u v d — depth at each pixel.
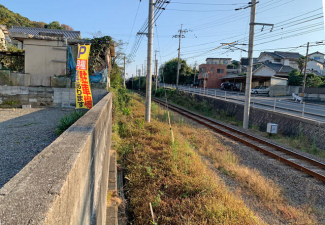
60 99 10.90
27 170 1.24
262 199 4.61
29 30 25.28
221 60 60.06
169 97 30.34
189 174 5.03
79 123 2.51
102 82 11.98
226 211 3.72
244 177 5.51
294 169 6.38
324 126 9.27
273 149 8.31
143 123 9.82
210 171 5.62
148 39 10.52
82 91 8.81
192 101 22.91
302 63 34.22
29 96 10.63
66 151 1.54
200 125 12.54
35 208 0.91
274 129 10.98
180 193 4.35
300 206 4.47
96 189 2.34
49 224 0.89
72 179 1.29
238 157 7.27
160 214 3.81
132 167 5.53
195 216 3.62
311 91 26.20
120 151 6.72
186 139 8.63
